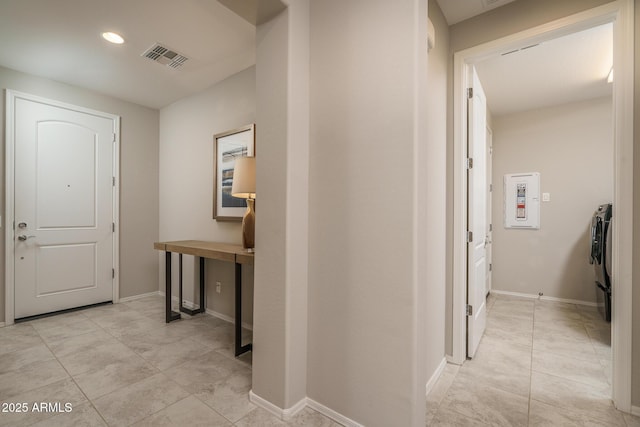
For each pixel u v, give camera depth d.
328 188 1.62
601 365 2.23
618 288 1.70
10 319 2.90
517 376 2.08
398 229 1.38
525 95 3.60
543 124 3.99
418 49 1.33
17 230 2.96
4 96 2.88
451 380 2.03
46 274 3.14
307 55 1.69
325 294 1.62
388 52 1.41
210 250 2.53
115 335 2.70
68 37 2.41
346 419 1.54
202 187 3.42
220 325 2.97
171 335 2.71
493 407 1.74
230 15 2.15
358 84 1.51
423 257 1.39
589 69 2.96
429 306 1.91
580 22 1.79
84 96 3.38
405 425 1.35
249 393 1.78
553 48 2.58
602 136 3.66
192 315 3.23
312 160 1.69
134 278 3.81
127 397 1.79
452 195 2.28
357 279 1.50
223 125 3.17
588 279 3.72
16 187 2.95
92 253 3.46
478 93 2.51
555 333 2.84
